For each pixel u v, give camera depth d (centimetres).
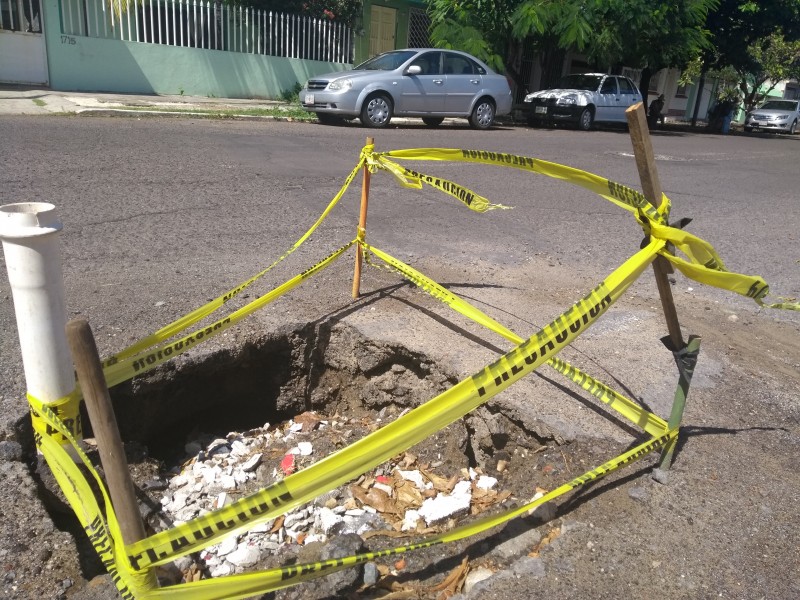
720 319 454
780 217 805
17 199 596
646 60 2064
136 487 308
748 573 228
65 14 1404
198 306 409
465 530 229
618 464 262
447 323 407
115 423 170
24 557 229
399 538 266
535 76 2339
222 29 1623
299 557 256
